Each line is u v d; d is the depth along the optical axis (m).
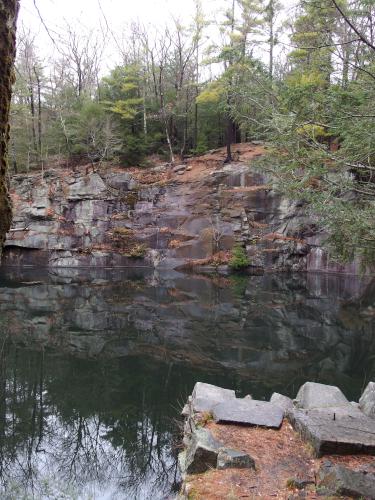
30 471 5.68
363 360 9.96
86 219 26.48
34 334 12.48
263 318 14.09
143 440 6.47
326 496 3.15
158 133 31.88
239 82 6.46
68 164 30.48
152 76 34.56
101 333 12.59
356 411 4.84
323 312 14.87
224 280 21.86
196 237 25.55
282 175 6.35
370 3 4.14
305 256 24.09
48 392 8.41
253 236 24.86
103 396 8.13
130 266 26.00
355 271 22.22
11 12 1.86
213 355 10.53
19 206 26.44
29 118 29.58
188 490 3.48
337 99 4.78
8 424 7.12
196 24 32.91
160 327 13.16
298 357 10.23
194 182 26.56
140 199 26.97
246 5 18.72
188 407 5.98
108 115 29.12
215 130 32.09
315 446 4.02
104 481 5.42
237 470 3.71
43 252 26.11
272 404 5.09
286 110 5.57
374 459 3.90
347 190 5.45
